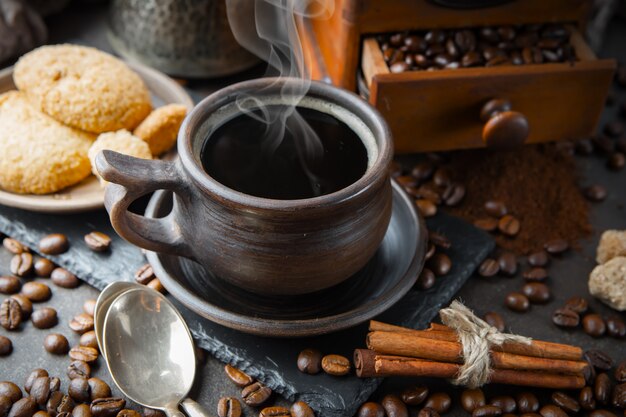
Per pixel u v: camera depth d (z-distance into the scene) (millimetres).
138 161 423
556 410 452
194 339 467
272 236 423
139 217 444
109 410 442
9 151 499
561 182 548
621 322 487
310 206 414
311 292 451
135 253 498
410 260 465
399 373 444
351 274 451
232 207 418
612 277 490
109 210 427
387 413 449
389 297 446
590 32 622
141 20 583
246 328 436
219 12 574
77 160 507
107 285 479
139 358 454
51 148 502
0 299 487
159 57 592
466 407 455
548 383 456
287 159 451
